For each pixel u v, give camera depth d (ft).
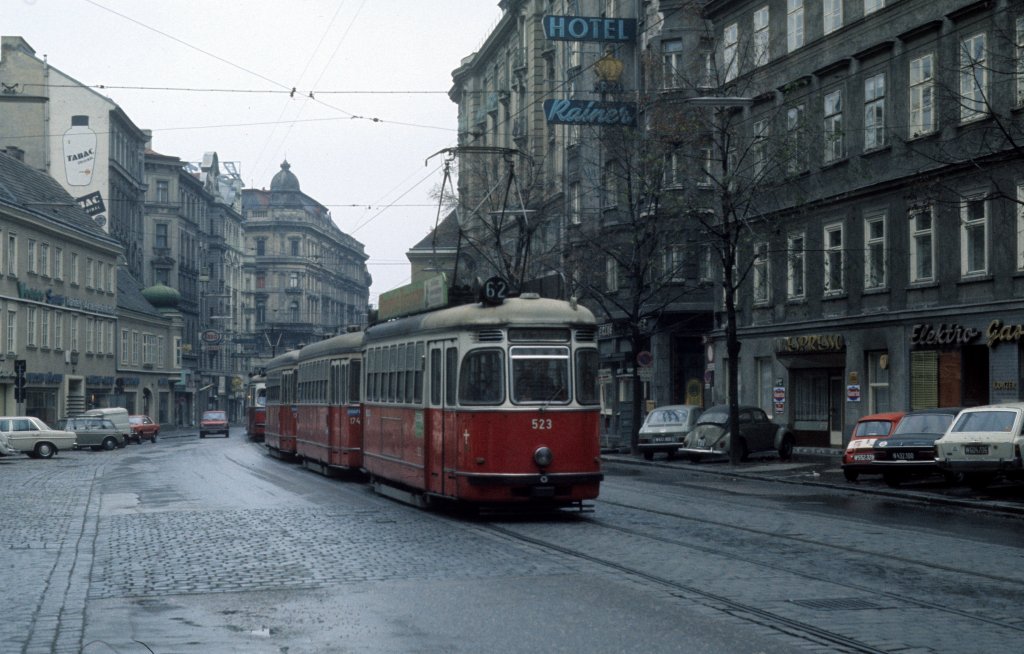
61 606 35.22
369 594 36.45
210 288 393.29
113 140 268.00
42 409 206.90
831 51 122.52
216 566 43.47
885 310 114.83
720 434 114.01
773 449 119.85
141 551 48.49
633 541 49.65
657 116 114.73
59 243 214.90
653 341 161.17
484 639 29.19
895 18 112.27
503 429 58.65
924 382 108.78
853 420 120.06
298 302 481.87
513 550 46.78
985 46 98.89
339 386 94.02
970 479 79.77
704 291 156.87
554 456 59.00
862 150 118.01
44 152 255.70
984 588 37.19
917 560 43.86
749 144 113.19
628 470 110.32
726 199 108.99
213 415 247.91
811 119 112.06
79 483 93.76
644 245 133.90
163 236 333.83
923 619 31.48
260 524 58.59
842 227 121.90
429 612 33.06
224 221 406.21
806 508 67.97
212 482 92.48
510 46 239.71
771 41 130.11
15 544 51.57
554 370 59.62
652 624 30.76
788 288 132.87
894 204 113.29
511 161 92.89
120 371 256.93
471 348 59.82
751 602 34.19
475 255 184.44
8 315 189.47
